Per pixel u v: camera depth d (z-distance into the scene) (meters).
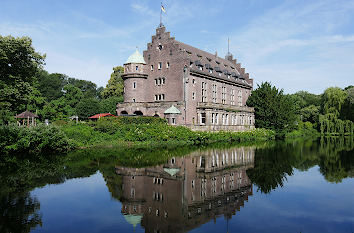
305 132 67.19
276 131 53.50
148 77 47.06
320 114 64.75
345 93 62.69
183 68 42.28
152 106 43.34
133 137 31.12
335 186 13.23
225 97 52.22
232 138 42.28
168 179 14.25
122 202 10.55
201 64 45.66
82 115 65.12
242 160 21.06
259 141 42.44
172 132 34.31
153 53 46.59
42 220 8.75
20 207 9.88
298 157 23.11
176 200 10.89
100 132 30.02
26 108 55.69
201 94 45.19
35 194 11.41
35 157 20.70
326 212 9.66
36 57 26.55
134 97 45.69
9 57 24.53
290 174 15.98
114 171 15.94
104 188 12.40
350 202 10.76
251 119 54.91
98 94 102.88
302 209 9.94
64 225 8.37
